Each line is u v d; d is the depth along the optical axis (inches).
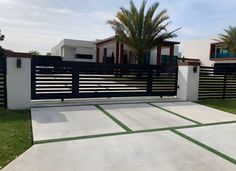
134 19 620.4
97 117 242.7
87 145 164.2
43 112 255.0
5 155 141.6
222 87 404.5
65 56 1239.5
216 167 137.6
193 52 1421.0
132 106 305.9
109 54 1182.9
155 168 133.3
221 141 183.5
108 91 339.6
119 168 131.5
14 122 213.2
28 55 270.5
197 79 376.2
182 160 145.3
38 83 295.6
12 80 265.9
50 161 136.9
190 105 333.1
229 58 1159.6
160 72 371.9
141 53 661.9
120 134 190.9
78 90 320.5
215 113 286.2
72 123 217.0
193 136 193.0
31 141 167.3
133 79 354.3
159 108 301.6
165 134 195.5
